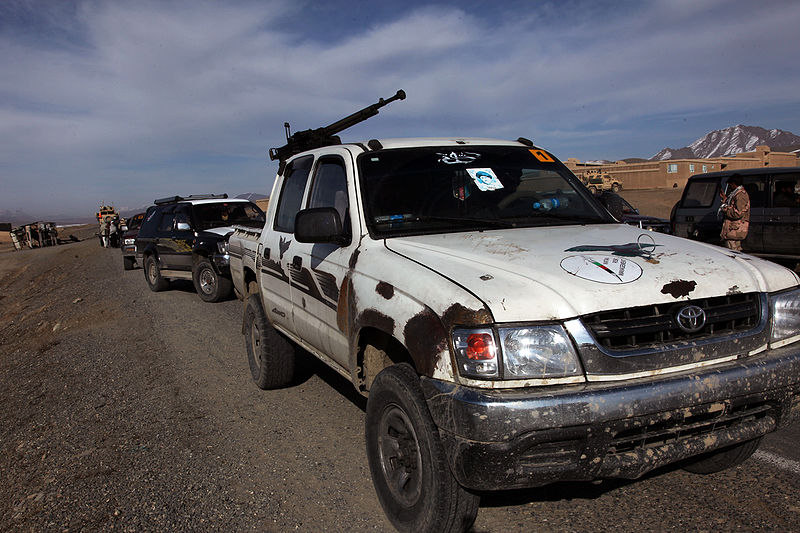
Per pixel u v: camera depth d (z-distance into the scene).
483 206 3.57
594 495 3.17
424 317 2.48
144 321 9.00
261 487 3.50
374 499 3.28
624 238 3.11
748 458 3.35
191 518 3.20
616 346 2.36
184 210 11.26
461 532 2.54
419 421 2.51
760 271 2.75
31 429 4.85
